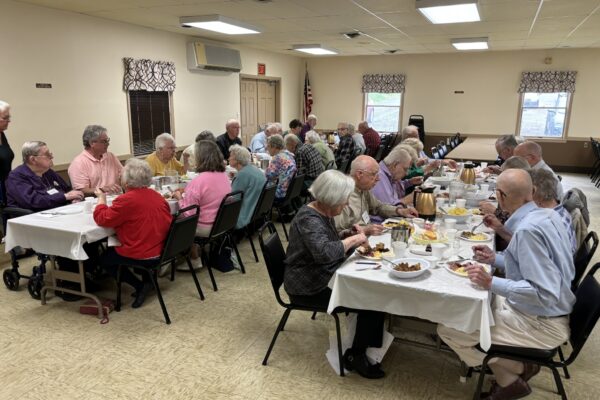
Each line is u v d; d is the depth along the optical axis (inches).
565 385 85.7
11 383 84.8
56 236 103.7
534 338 69.6
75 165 146.6
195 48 280.5
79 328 105.7
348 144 278.8
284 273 90.8
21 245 109.4
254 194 146.8
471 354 74.4
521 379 74.5
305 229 82.3
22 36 181.3
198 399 81.4
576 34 268.2
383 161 126.1
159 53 258.5
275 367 91.3
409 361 93.2
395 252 81.7
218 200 129.0
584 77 357.1
